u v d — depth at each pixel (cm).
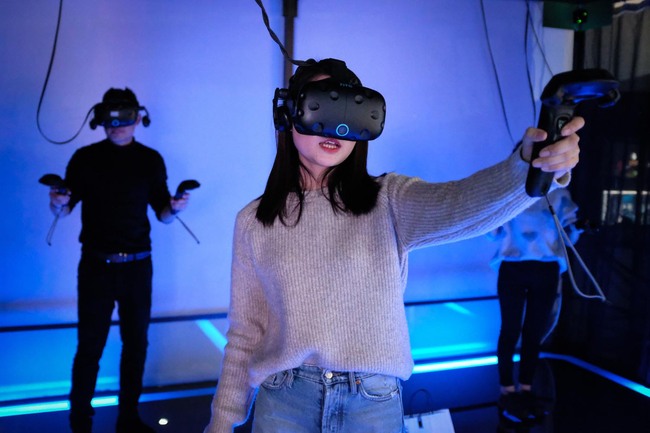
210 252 349
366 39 362
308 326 107
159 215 292
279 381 113
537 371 383
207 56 336
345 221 110
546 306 315
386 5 364
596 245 389
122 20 321
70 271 328
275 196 112
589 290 398
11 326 318
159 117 332
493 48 393
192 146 339
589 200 393
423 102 379
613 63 374
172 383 347
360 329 107
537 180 78
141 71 326
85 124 321
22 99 311
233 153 346
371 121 96
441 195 98
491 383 361
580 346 409
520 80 401
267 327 122
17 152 313
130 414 281
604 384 360
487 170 91
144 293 277
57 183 249
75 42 315
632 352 365
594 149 388
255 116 346
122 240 268
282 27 345
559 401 334
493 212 91
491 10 390
